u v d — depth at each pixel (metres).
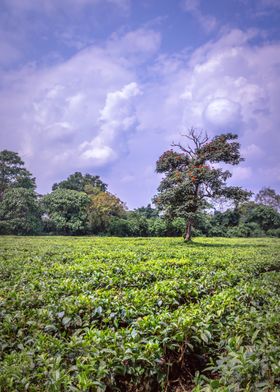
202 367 4.18
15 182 41.00
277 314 4.11
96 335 3.64
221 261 10.47
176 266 9.48
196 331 3.91
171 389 3.86
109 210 39.31
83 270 7.85
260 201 56.88
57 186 54.97
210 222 42.78
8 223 34.38
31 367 3.18
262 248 17.75
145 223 39.47
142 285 7.26
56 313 4.42
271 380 2.86
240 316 4.42
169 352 3.96
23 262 9.91
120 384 3.63
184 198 23.27
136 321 4.23
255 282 6.82
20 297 5.23
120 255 11.61
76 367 3.14
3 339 4.02
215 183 23.03
